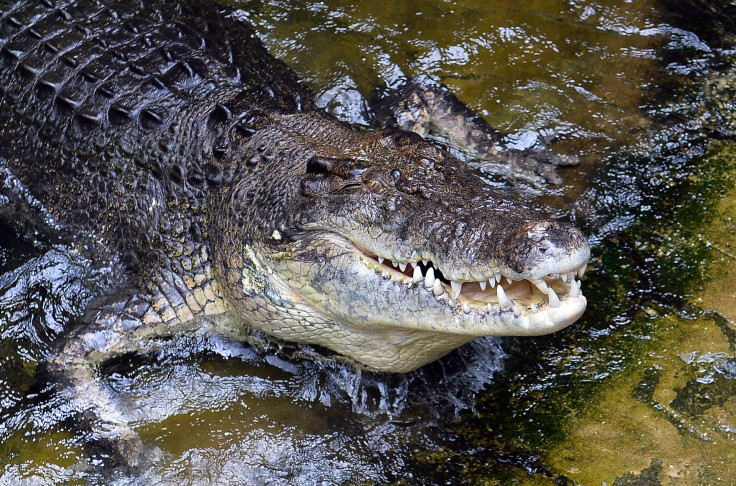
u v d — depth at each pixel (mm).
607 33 6477
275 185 4602
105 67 5754
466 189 4090
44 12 6379
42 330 5062
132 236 5203
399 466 4203
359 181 4191
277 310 4570
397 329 4234
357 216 4078
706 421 4098
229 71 5707
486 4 6785
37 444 4492
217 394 4680
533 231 3494
